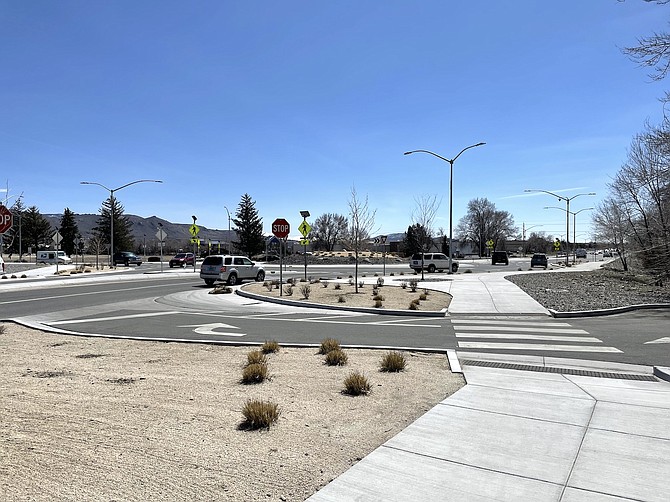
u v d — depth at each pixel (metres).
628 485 3.81
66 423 5.16
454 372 7.75
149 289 26.88
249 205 86.50
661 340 11.08
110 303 19.94
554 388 6.78
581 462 4.23
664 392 6.64
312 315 16.19
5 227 24.69
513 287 24.67
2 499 3.50
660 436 4.86
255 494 3.65
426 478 3.92
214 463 4.19
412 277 36.28
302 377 7.36
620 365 8.56
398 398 6.25
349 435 4.91
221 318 15.36
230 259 30.45
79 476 3.89
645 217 34.69
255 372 7.11
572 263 71.75
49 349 9.83
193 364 8.35
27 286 27.48
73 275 37.69
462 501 3.56
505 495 3.65
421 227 43.31
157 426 5.11
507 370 7.97
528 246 156.12
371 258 78.44
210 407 5.81
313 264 65.75
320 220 125.12
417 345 10.43
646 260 33.25
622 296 21.25
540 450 4.50
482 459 4.29
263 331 12.58
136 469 4.04
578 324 13.74
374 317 15.58
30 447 4.48
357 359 8.77
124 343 10.60
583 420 5.36
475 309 16.92
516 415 5.52
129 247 99.12
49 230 101.44
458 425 5.17
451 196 39.44
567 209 61.34
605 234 51.41
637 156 36.16
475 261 81.56
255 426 5.11
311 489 3.75
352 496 3.63
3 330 12.20
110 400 6.05
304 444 4.66
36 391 6.44
